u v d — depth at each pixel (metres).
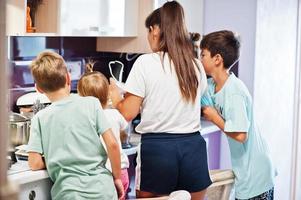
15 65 2.78
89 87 2.24
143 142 2.20
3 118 0.62
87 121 1.96
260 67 3.59
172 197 1.80
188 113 2.19
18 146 2.25
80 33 2.72
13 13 2.29
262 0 3.52
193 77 2.18
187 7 3.48
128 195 2.74
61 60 2.02
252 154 2.52
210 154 3.54
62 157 1.95
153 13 2.23
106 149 2.04
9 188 0.60
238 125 2.39
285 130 4.06
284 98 4.00
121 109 2.21
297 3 4.08
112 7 2.92
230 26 3.62
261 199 2.55
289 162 4.17
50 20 2.61
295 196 4.27
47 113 1.97
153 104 2.15
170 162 2.15
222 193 2.58
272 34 3.73
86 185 1.96
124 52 3.24
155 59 2.16
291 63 4.07
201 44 2.52
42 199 2.06
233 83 2.45
